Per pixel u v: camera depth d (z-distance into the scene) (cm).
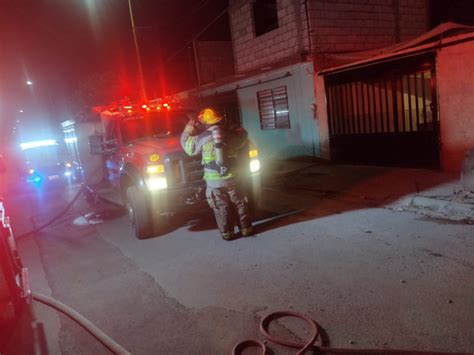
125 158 675
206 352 306
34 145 1441
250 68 1317
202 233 625
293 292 386
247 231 574
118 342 334
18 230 830
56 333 365
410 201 640
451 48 732
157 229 682
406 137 864
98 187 977
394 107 883
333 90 1041
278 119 1241
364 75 935
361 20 1159
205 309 374
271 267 452
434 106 788
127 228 719
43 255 621
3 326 357
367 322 320
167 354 309
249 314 355
